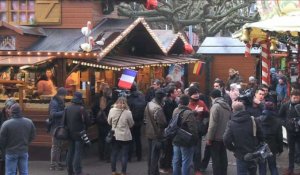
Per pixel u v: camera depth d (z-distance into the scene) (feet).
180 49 68.69
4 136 29.09
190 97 33.24
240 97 32.24
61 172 36.99
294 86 34.78
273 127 30.73
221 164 31.40
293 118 34.06
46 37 46.62
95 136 47.14
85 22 48.21
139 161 40.65
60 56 41.39
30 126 29.99
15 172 29.55
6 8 49.29
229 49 84.28
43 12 48.65
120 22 50.85
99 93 43.16
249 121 27.22
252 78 47.96
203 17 99.76
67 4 48.39
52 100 37.58
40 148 41.86
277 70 65.67
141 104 39.22
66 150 39.37
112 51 49.32
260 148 27.14
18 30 43.06
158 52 59.06
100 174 36.22
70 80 45.47
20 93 42.73
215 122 30.86
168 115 35.19
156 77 64.18
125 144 34.99
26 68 43.88
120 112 34.63
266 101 32.76
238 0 110.73
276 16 42.16
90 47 40.75
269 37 45.83
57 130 34.42
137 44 56.44
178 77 68.18
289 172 34.78
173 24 96.02
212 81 84.53
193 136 30.14
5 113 33.83
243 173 27.32
